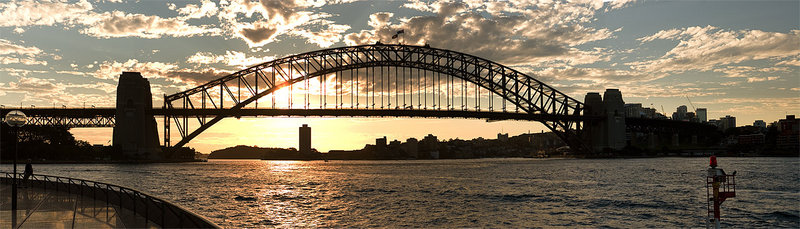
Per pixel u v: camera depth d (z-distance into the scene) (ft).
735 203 209.36
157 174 480.64
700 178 377.09
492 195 251.39
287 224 164.25
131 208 87.25
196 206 211.00
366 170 603.67
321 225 162.30
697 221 167.32
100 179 394.93
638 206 203.82
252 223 166.09
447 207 204.13
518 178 391.65
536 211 191.31
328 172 547.08
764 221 166.09
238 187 315.37
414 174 481.05
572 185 313.53
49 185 128.36
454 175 451.53
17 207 94.07
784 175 405.18
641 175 421.59
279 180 388.57
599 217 176.55
